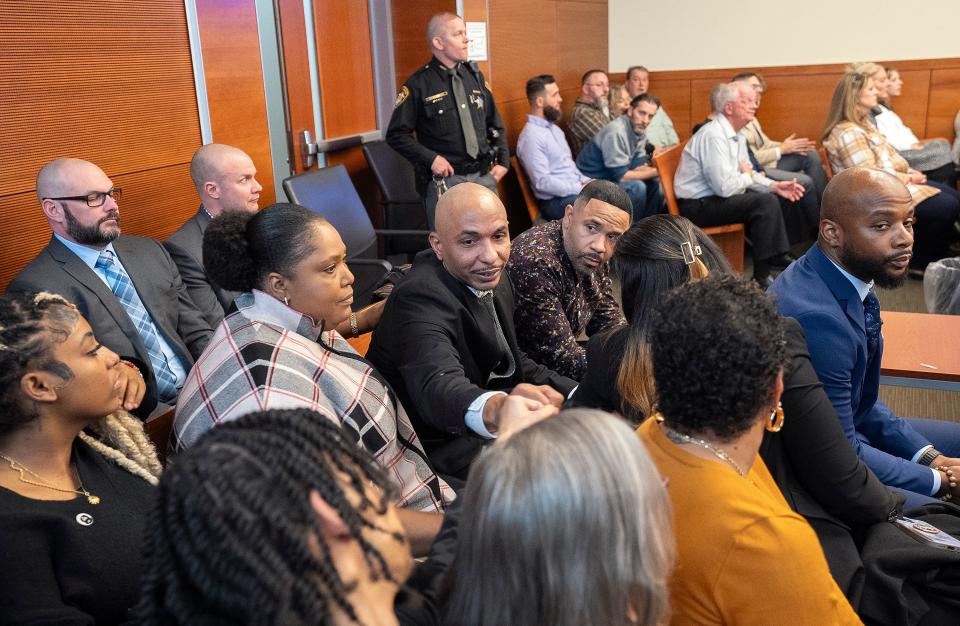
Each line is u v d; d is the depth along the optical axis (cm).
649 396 137
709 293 104
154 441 161
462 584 80
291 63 423
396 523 77
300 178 348
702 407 100
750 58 702
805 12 676
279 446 71
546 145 503
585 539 74
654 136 669
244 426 74
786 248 479
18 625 110
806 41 682
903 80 661
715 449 103
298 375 152
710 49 711
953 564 135
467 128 440
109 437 137
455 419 160
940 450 206
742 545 94
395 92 508
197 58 323
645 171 546
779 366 102
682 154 495
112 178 288
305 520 66
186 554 65
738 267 498
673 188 501
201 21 323
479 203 190
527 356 234
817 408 134
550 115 505
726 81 711
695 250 141
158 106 306
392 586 74
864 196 169
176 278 267
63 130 267
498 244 195
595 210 227
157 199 310
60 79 263
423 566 97
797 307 174
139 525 129
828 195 176
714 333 98
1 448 122
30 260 260
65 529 120
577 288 244
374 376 169
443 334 186
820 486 137
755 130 602
